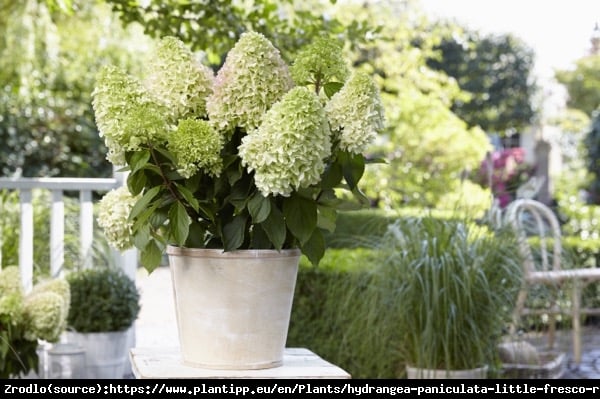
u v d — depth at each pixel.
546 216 5.41
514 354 4.44
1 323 3.79
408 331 4.03
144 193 2.02
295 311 4.65
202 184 2.04
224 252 1.99
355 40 4.70
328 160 2.01
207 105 1.98
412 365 4.07
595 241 6.95
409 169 9.02
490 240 4.22
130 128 1.87
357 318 4.12
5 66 8.64
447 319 3.91
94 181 4.74
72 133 9.12
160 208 2.01
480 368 4.00
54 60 9.25
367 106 1.92
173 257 2.07
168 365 2.10
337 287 4.56
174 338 5.50
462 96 10.15
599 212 8.04
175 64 2.02
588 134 13.45
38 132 9.00
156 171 1.94
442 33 10.38
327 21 4.68
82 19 9.27
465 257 4.02
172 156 1.91
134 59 9.48
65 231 5.27
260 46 1.96
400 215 4.35
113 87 1.90
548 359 4.92
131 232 2.09
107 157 1.99
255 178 1.87
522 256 4.48
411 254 4.06
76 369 4.28
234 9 4.59
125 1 4.55
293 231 1.95
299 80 2.08
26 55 8.51
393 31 9.59
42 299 3.92
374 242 4.37
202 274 2.01
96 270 4.58
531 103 19.59
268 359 2.07
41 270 4.86
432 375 3.95
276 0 5.43
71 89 9.38
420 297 3.95
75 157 9.02
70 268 4.91
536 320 4.80
